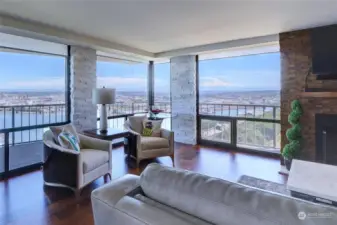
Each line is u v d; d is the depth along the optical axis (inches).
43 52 170.1
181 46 195.2
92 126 188.2
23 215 95.0
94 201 47.4
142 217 39.1
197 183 40.3
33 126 157.2
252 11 113.8
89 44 166.9
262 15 119.5
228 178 137.6
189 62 221.3
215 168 156.4
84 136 140.7
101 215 46.1
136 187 48.1
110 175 136.7
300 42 146.6
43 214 96.2
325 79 138.4
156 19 125.5
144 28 142.7
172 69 233.5
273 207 32.2
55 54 174.1
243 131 205.3
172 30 146.9
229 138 212.4
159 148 166.2
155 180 44.6
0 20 118.5
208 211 36.4
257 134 198.7
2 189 120.8
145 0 100.5
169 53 215.9
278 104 188.9
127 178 52.5
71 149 114.6
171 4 104.9
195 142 226.5
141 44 187.8
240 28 142.9
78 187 110.8
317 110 143.9
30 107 162.6
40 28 135.5
